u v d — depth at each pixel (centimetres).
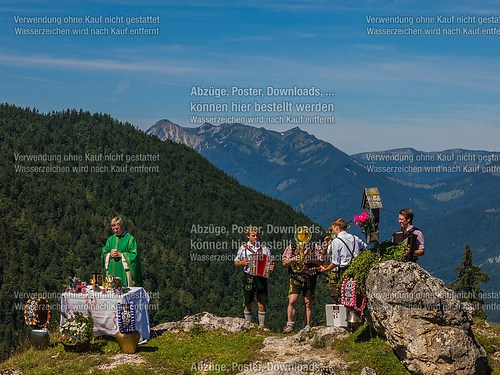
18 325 11650
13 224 15988
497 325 1577
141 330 1588
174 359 1454
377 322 1338
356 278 1414
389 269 1316
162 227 18550
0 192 17238
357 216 1465
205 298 14712
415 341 1255
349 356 1342
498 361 1342
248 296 1706
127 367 1384
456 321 1259
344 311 1479
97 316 1578
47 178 18925
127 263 1633
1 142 19962
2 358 1669
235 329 1667
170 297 14512
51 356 1512
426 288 1273
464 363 1237
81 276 14800
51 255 15275
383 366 1293
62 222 16975
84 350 1514
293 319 1652
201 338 1617
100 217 17950
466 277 2756
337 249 1494
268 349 1478
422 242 1426
